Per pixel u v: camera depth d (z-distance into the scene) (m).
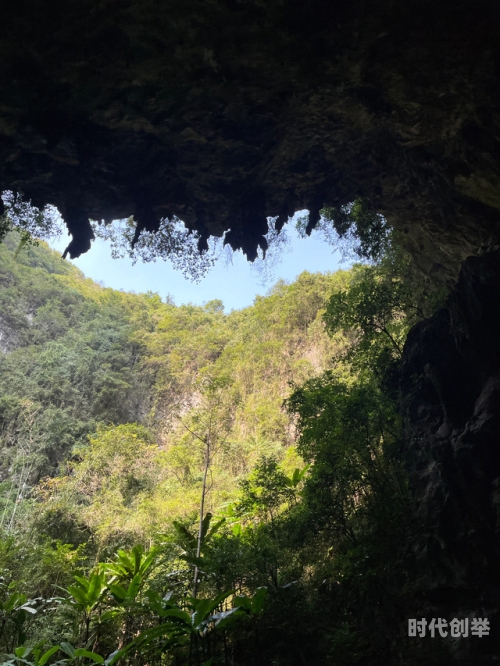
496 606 6.52
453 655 6.48
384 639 7.29
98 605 10.05
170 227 12.23
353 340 22.20
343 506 9.89
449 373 8.58
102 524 15.54
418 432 8.80
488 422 7.42
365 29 6.73
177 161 8.86
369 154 9.31
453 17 6.45
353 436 9.42
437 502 7.72
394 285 11.27
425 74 7.36
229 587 8.23
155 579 10.40
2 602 9.88
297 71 7.36
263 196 9.90
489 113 7.53
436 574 7.36
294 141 8.87
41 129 7.43
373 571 7.98
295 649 7.28
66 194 8.88
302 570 9.70
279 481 11.24
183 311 45.59
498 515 6.93
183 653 7.95
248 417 24.95
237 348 32.75
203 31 6.61
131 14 6.30
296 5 6.36
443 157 8.74
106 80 7.10
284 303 31.81
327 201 10.35
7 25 6.18
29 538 13.77
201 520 10.73
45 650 9.59
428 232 10.56
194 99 7.62
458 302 8.50
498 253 8.27
